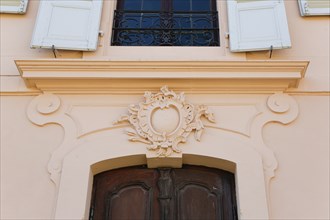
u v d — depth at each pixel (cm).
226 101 515
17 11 578
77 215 448
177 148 480
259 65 505
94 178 496
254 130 496
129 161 492
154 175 500
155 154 480
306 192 464
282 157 483
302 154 485
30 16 584
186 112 500
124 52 557
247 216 446
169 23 594
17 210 455
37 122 503
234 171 487
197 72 507
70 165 474
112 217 475
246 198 456
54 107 511
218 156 480
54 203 458
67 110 511
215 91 520
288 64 505
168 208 477
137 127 493
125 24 595
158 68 507
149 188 491
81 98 519
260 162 475
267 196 459
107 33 570
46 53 551
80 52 548
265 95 521
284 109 507
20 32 570
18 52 553
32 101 517
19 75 536
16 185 469
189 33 584
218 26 588
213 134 494
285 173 474
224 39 564
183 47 562
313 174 473
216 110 509
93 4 570
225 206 481
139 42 577
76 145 489
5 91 522
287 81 512
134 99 519
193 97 518
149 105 504
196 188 492
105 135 495
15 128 502
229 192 489
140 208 480
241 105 514
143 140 488
